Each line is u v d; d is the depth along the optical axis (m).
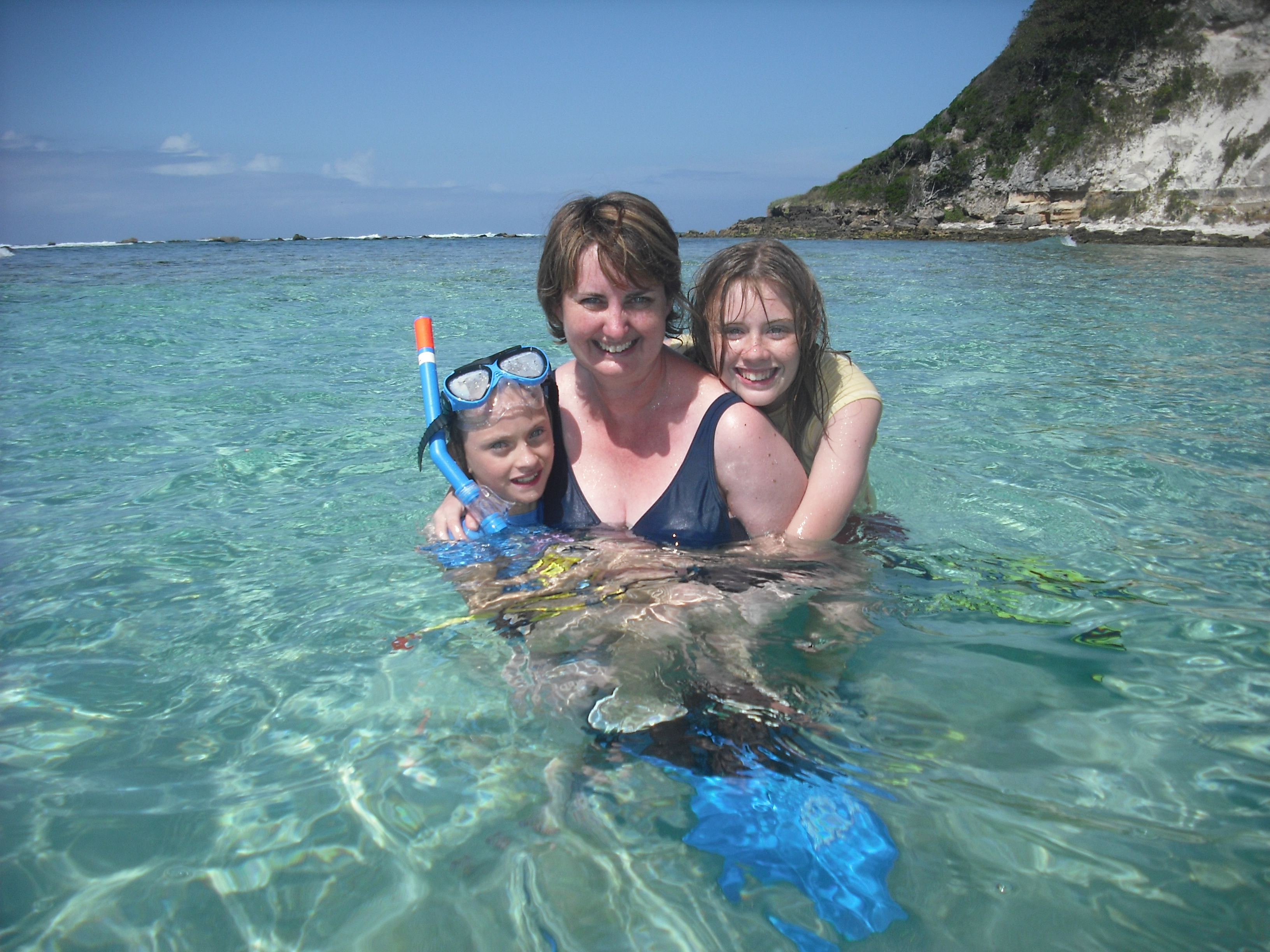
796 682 1.97
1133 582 2.55
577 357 2.42
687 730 1.83
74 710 1.99
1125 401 4.90
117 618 2.44
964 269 15.52
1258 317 8.38
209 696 2.05
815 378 2.70
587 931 1.36
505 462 2.54
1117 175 31.09
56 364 6.25
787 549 2.54
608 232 2.26
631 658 2.04
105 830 1.60
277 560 2.83
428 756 1.80
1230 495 3.33
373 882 1.47
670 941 1.34
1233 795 1.61
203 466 3.85
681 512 2.53
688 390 2.58
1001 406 4.83
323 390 5.34
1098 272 14.41
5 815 1.64
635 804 1.64
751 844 1.53
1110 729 1.82
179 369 6.07
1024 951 1.28
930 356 6.44
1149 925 1.32
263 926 1.39
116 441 4.25
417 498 3.42
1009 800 1.61
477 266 18.16
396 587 2.58
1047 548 2.81
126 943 1.36
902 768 1.70
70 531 3.10
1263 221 27.42
